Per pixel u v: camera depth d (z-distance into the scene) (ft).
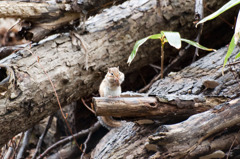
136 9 28.55
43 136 30.71
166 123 20.62
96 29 26.45
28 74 21.06
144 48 28.60
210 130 17.20
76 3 23.17
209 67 26.30
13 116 19.93
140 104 18.39
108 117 25.21
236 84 22.75
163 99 18.74
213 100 19.66
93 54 25.26
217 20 32.37
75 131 32.65
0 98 19.17
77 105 31.76
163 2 28.91
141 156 19.56
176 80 25.91
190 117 17.95
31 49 23.07
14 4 21.08
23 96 20.18
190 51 34.24
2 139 21.02
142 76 33.58
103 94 20.95
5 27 22.58
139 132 21.09
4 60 21.81
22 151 29.40
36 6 21.84
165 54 31.12
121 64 27.71
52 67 22.59
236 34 15.93
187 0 29.30
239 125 18.08
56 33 24.45
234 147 17.80
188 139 16.88
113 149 21.13
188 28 30.35
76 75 23.93
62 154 30.99
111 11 28.89
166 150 16.94
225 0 31.32
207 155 17.35
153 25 28.50
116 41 26.68
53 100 22.56
